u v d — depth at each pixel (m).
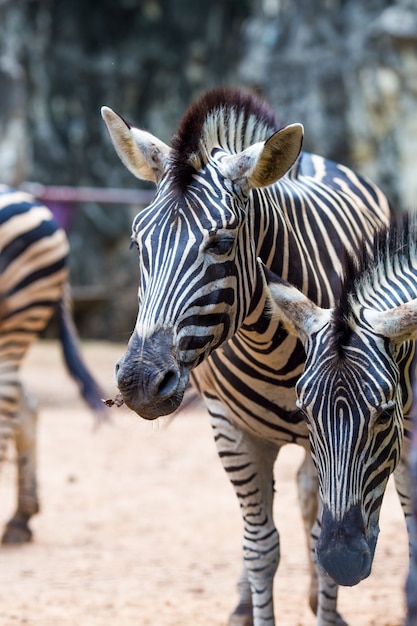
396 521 9.92
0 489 12.02
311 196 6.02
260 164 5.04
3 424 9.54
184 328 4.84
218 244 4.92
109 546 9.41
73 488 12.04
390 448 4.67
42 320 9.95
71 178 30.38
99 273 30.11
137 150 5.43
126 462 13.55
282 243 5.54
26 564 8.73
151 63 31.78
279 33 27.12
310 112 26.19
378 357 4.62
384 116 25.80
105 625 6.82
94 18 31.30
